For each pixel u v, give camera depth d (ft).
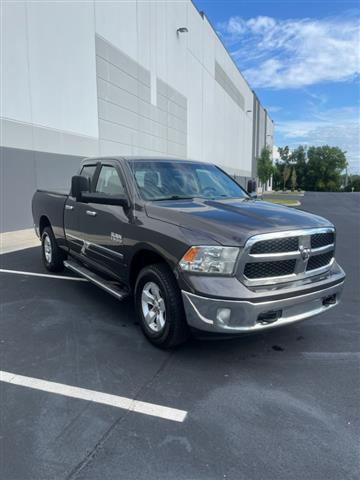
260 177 188.96
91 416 8.84
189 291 10.51
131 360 11.56
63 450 7.72
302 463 7.47
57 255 20.75
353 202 114.42
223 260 10.26
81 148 45.32
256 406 9.36
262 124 239.09
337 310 16.47
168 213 12.02
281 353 12.22
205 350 12.29
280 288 10.69
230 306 10.09
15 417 8.75
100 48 48.16
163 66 69.05
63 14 40.98
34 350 12.14
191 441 8.06
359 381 10.61
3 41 33.83
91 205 15.85
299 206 94.73
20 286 19.02
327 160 345.31
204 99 99.14
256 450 7.82
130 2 55.36
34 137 38.11
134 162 14.92
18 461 7.40
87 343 12.67
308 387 10.27
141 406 9.28
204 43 97.50
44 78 38.88
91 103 46.88
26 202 37.91
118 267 14.03
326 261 12.37
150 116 64.18
